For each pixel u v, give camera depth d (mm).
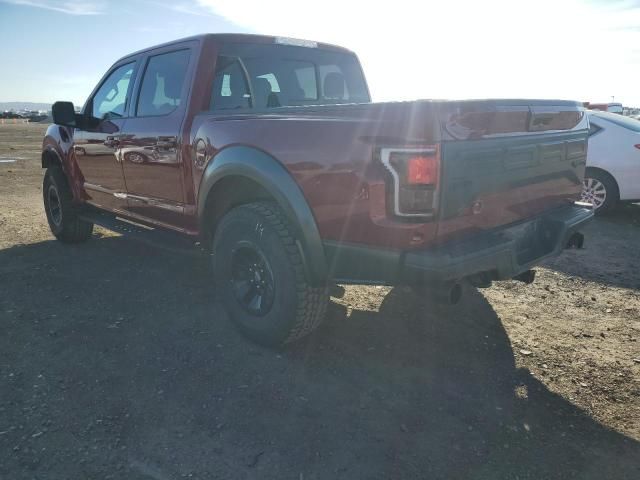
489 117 2582
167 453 2266
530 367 3074
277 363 3043
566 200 3582
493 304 4070
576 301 4148
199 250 3729
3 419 2471
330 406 2631
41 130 41062
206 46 3596
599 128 7059
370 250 2594
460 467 2215
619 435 2457
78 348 3188
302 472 2164
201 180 3406
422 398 2723
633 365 3115
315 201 2750
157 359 3066
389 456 2271
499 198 2797
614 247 5723
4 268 4754
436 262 2414
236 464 2205
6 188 9750
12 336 3334
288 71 4145
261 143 2965
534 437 2428
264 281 3100
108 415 2520
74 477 2111
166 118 3729
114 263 4930
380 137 2453
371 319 3709
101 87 4863
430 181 2369
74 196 5234
